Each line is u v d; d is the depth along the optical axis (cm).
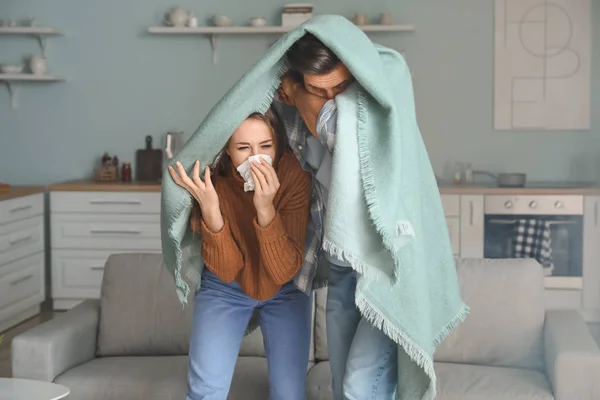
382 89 178
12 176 623
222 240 208
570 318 294
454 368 285
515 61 584
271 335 227
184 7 604
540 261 525
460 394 261
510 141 589
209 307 223
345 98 186
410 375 204
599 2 576
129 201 557
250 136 199
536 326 291
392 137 179
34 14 612
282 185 212
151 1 605
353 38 179
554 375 260
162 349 310
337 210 182
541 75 583
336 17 183
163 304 310
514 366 290
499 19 582
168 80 609
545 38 581
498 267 298
